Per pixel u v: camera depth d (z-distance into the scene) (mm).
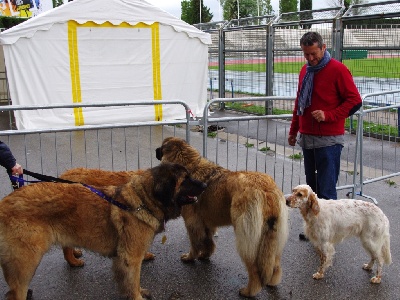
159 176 3771
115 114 13062
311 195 4422
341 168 8469
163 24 13234
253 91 15078
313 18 11930
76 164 8789
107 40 12664
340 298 4098
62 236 3682
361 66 10961
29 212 3516
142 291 4082
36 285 4289
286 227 4047
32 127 11953
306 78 5109
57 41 12078
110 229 3781
